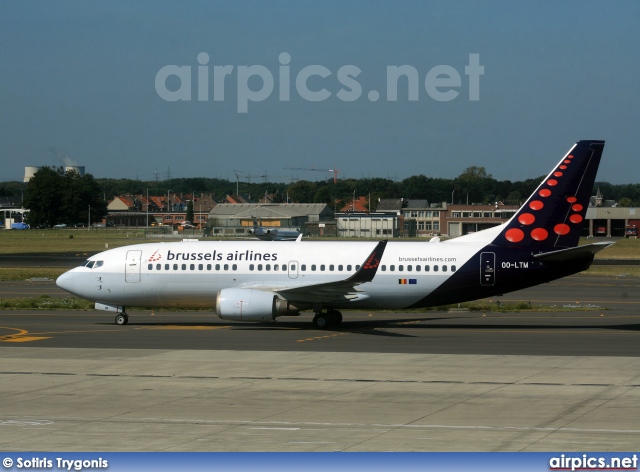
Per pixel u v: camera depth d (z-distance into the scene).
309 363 59.22
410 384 51.28
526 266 82.00
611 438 38.19
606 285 143.25
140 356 62.44
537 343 70.31
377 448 36.41
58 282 86.12
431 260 82.94
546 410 44.00
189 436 38.62
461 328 82.31
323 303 82.12
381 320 90.44
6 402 45.94
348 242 86.75
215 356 62.50
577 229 82.19
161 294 85.00
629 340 72.44
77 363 59.03
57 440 37.88
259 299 79.12
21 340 71.94
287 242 87.00
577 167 81.56
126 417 42.38
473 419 42.00
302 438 38.19
